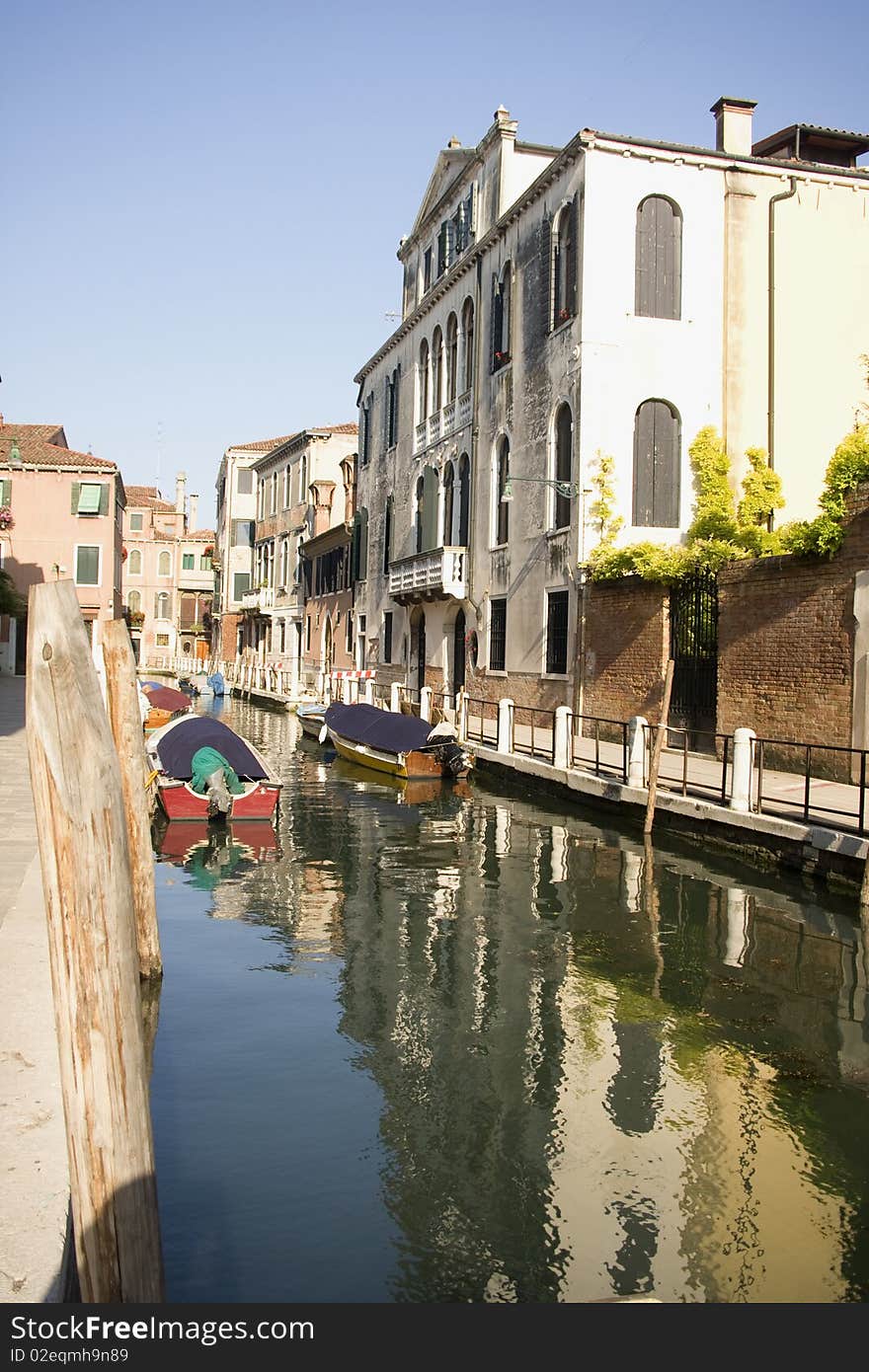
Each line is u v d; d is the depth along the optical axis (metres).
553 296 22.39
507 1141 5.89
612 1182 5.50
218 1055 7.00
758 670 16.20
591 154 20.86
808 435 21.73
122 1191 2.75
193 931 9.95
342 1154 5.74
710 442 21.03
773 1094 6.58
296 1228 5.02
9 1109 4.14
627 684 19.72
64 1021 2.72
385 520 36.16
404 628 33.38
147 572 73.38
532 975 8.76
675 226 21.34
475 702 26.09
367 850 13.84
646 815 14.40
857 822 11.62
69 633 2.66
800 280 21.72
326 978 8.62
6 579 40.22
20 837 9.59
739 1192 5.41
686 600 18.20
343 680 33.72
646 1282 4.66
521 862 13.05
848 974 8.81
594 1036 7.47
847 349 21.94
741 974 8.80
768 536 19.61
